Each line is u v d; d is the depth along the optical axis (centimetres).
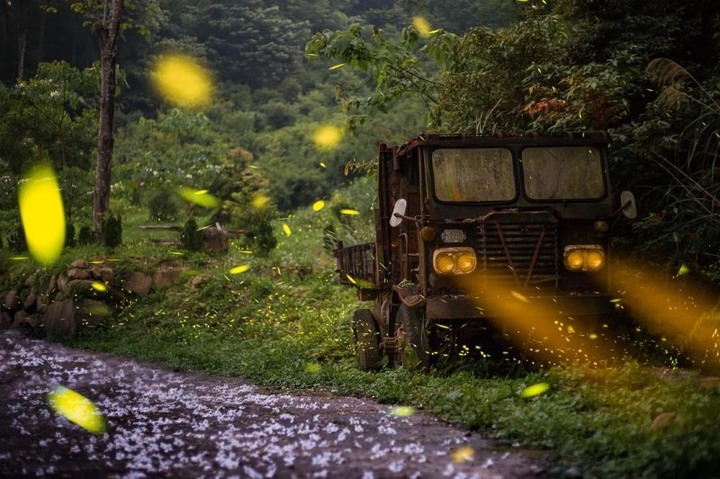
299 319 1653
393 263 1163
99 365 1359
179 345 1580
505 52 1451
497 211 1020
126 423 759
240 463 570
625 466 498
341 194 3297
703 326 1015
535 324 1017
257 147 4553
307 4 5750
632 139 1246
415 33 1591
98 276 1894
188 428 726
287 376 1110
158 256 2016
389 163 1181
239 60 5397
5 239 2659
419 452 591
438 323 1017
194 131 3198
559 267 1018
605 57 1452
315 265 2117
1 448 649
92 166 3000
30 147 2788
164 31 5331
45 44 5459
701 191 1150
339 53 1588
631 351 1057
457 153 1045
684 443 490
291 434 677
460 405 784
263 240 2214
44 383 1095
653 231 1176
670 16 1453
